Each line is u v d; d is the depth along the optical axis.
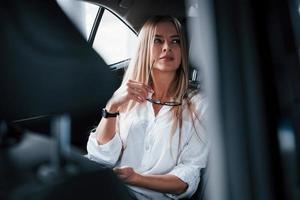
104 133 1.40
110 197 0.65
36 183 0.59
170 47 1.46
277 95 0.58
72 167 0.64
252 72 0.57
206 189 1.29
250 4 0.57
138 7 2.23
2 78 0.55
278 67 0.58
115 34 2.41
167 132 1.38
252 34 0.57
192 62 1.48
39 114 0.58
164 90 1.48
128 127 1.42
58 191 0.60
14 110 0.56
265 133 0.58
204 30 0.60
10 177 0.59
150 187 1.26
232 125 0.59
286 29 0.59
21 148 0.65
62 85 0.58
